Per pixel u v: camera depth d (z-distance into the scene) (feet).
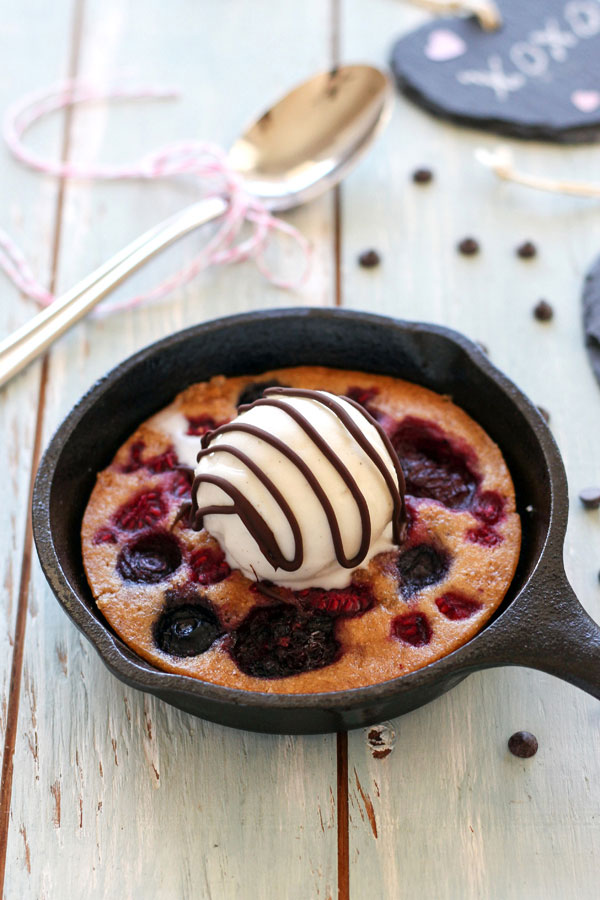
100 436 1.86
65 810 1.74
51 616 1.85
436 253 2.14
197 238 2.16
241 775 1.76
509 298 2.10
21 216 2.18
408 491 1.85
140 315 2.09
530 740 1.76
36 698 1.80
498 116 2.23
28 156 2.23
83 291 2.03
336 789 1.75
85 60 2.33
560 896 1.70
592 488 1.93
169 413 1.89
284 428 1.74
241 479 1.73
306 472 1.72
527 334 2.06
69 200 2.20
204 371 1.91
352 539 1.74
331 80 2.20
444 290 2.11
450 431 1.87
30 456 1.98
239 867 1.71
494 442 1.86
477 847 1.72
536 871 1.71
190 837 1.73
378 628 1.75
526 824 1.73
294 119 2.19
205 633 1.76
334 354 1.92
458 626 1.74
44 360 2.05
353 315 1.88
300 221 2.17
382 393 1.90
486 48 2.31
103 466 1.87
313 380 1.91
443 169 2.22
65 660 1.82
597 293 2.08
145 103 2.29
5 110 2.27
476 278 2.12
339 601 1.76
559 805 1.74
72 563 1.79
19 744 1.78
